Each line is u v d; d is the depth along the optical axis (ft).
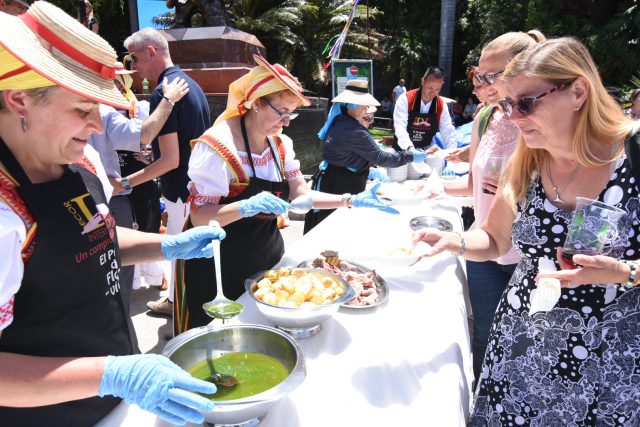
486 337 7.45
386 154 11.26
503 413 4.86
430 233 5.37
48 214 3.04
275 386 3.21
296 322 4.44
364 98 10.85
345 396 3.79
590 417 4.34
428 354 4.48
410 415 3.66
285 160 7.17
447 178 11.07
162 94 9.66
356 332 4.77
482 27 60.95
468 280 7.75
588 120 4.14
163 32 19.63
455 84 67.31
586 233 3.81
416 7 74.18
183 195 10.41
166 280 13.53
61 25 2.85
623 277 3.68
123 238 4.56
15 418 3.10
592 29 51.24
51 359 2.78
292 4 60.80
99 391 2.77
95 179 3.91
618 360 4.18
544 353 4.52
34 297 3.04
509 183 5.01
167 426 3.37
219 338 3.99
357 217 9.16
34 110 2.86
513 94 4.32
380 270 6.53
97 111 3.18
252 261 6.47
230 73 18.60
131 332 4.07
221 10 19.97
